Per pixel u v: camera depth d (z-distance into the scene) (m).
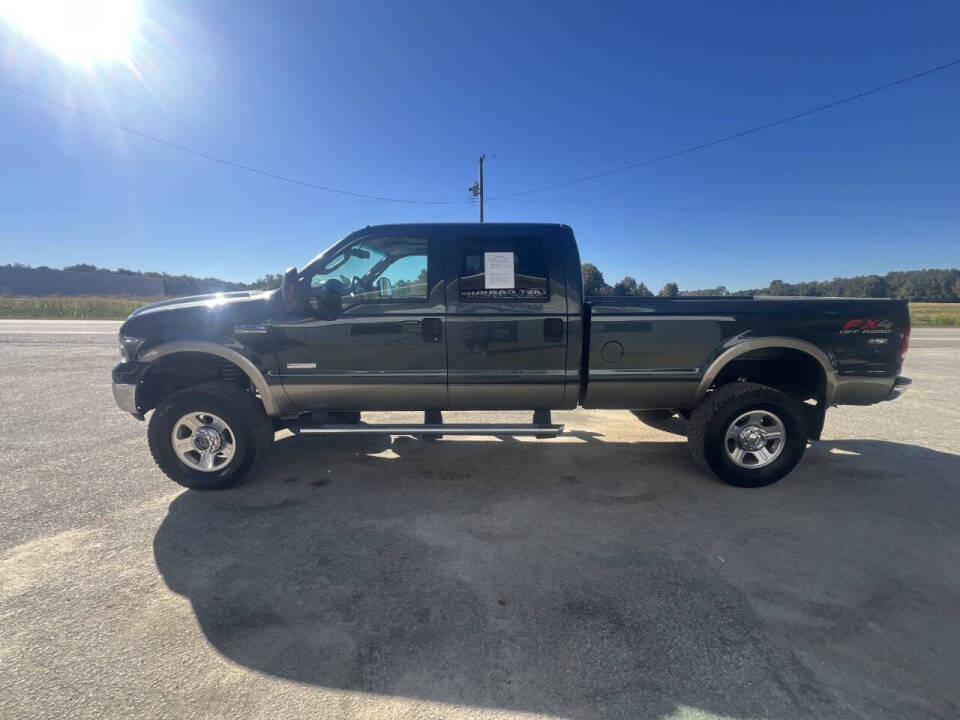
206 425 3.80
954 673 2.04
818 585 2.65
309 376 3.87
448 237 3.90
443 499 3.72
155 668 2.03
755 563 2.86
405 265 3.96
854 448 4.94
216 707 1.85
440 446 4.97
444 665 2.06
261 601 2.48
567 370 3.93
